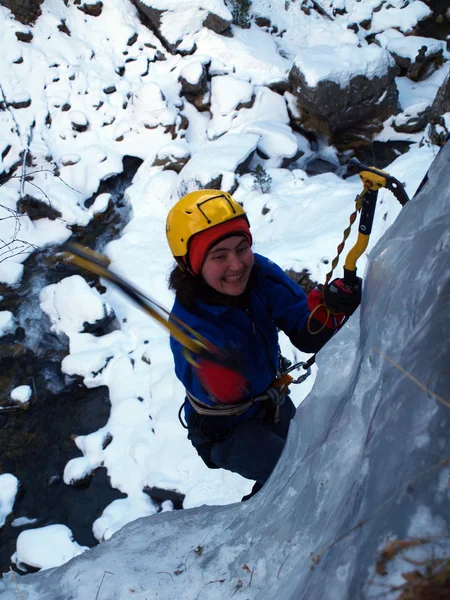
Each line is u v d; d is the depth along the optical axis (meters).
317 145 11.44
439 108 9.03
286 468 1.86
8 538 6.76
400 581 0.88
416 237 1.41
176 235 1.98
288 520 1.58
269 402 2.30
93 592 1.98
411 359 1.16
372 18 13.66
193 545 2.04
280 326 2.23
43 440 7.54
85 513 6.96
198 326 2.08
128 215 10.20
